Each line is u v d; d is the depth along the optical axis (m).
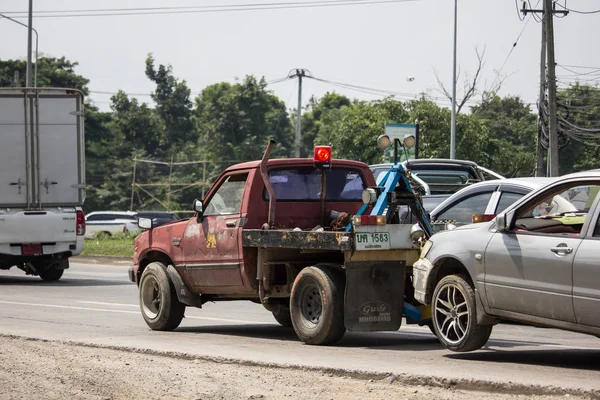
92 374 12.28
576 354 14.15
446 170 26.39
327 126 119.31
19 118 29.72
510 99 105.19
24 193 29.80
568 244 12.01
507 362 13.05
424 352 14.34
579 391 10.24
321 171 17.02
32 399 10.68
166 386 11.42
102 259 45.69
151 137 121.75
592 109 67.19
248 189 16.64
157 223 18.92
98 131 116.69
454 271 14.02
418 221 15.38
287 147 118.19
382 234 14.72
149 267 18.38
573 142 79.44
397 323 14.97
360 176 17.53
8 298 25.02
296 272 16.22
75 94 30.22
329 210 17.11
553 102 43.47
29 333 16.98
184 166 113.38
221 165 110.50
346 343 15.80
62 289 28.19
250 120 113.50
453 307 13.69
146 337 16.61
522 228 13.09
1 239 29.42
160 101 125.38
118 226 70.75
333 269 15.12
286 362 12.86
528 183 18.36
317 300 15.32
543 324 12.39
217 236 17.09
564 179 12.52
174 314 17.97
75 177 30.28
